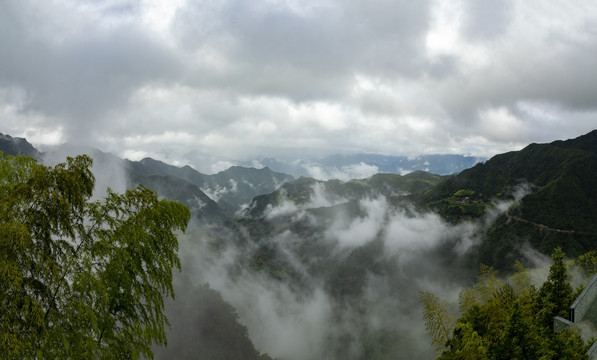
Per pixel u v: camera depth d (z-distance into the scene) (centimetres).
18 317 793
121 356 980
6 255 778
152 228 1065
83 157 980
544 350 1405
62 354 857
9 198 840
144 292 1060
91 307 909
